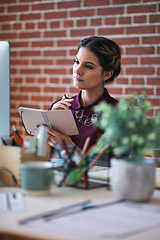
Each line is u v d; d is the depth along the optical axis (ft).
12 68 12.34
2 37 12.40
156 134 4.01
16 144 4.99
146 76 10.61
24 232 3.08
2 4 12.32
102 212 3.60
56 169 5.17
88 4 11.19
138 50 10.68
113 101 7.92
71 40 11.48
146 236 3.06
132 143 3.99
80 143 7.51
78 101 7.89
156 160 4.32
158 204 4.01
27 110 6.72
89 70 7.53
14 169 4.65
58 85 11.71
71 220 3.36
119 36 10.85
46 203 3.92
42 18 11.82
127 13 10.74
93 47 7.45
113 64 7.68
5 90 5.32
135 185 4.01
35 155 4.85
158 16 10.43
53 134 6.73
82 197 4.21
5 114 5.36
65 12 11.51
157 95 10.52
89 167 4.78
